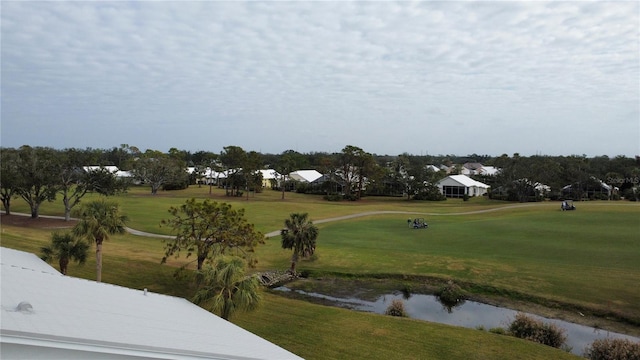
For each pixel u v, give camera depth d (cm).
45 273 1603
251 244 2812
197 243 2722
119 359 810
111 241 4069
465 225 5388
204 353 898
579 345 2114
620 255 3484
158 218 5653
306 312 2403
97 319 980
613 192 9788
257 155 10188
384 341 2008
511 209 6881
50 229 4638
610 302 2555
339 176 10350
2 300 961
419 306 2702
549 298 2675
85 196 7988
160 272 3088
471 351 1914
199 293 1783
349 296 2895
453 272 3219
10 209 6294
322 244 4294
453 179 10381
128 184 6731
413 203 8969
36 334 734
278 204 7912
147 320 1109
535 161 9719
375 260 3606
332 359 1805
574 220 5219
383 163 15150
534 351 1927
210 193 10425
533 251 3744
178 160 11219
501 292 2839
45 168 5216
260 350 1059
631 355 1852
